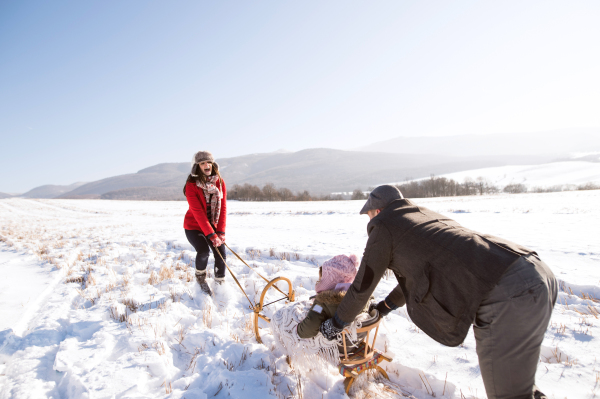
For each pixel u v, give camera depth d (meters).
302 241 9.36
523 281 1.62
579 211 14.75
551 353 2.90
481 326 1.74
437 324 1.88
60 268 6.51
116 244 9.60
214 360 2.96
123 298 4.66
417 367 2.81
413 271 1.97
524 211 16.81
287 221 18.34
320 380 2.77
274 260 7.01
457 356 2.95
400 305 2.65
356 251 7.48
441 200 41.31
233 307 4.41
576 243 7.04
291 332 2.76
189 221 4.94
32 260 7.45
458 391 2.48
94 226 18.11
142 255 7.74
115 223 20.75
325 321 2.46
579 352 2.83
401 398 2.52
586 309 3.71
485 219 14.20
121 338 3.45
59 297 4.73
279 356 3.13
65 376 2.79
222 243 4.90
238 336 3.53
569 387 2.42
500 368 1.71
